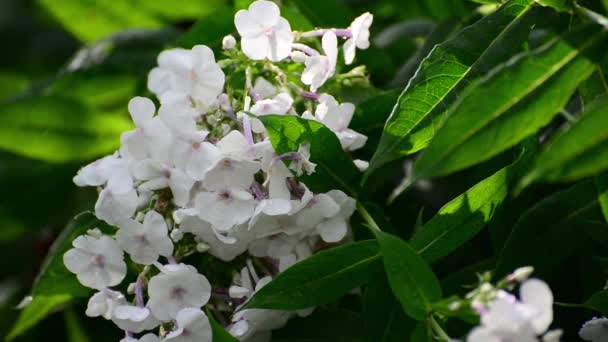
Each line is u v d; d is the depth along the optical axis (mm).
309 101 780
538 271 764
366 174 725
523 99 675
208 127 753
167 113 732
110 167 750
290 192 754
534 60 679
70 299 884
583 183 764
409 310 703
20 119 917
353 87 818
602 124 644
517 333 640
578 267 780
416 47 912
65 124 927
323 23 875
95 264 764
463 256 822
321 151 753
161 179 743
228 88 763
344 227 757
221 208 737
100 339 914
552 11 752
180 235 751
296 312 773
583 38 686
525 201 778
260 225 749
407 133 731
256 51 767
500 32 749
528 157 747
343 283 742
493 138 668
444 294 779
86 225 811
